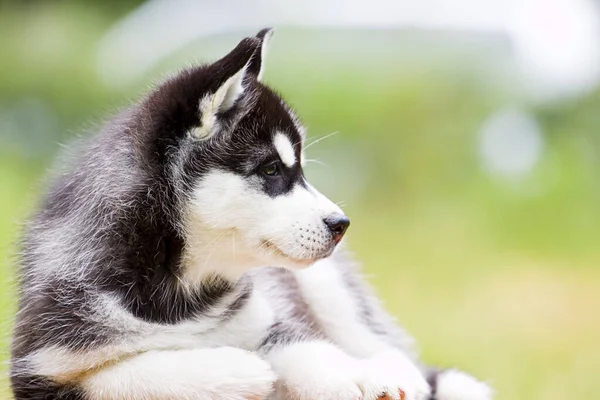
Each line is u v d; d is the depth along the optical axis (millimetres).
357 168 18422
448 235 16031
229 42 22297
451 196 17672
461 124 19078
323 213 5977
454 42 21328
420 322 12023
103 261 5582
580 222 16438
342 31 21719
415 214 17109
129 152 5922
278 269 7016
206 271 5914
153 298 5688
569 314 12414
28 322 5586
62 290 5527
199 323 5871
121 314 5500
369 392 5727
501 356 10781
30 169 17062
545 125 19312
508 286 13734
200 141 5906
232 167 5926
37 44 22125
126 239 5660
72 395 5473
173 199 5820
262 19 22828
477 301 12844
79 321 5422
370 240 15766
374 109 19250
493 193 17344
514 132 19219
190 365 5344
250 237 5918
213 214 5824
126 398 5324
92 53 22141
